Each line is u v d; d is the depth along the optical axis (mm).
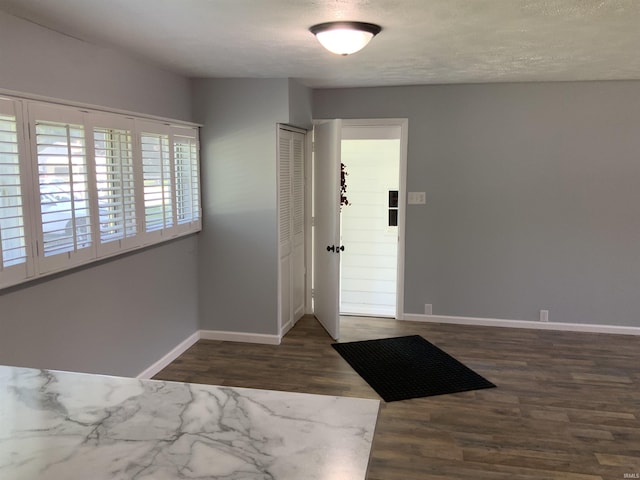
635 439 2832
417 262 4891
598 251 4566
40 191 2385
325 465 1037
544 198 4590
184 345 4172
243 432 1165
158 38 2732
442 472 2533
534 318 4746
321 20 2410
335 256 4352
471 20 2416
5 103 2160
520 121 4535
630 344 4336
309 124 4758
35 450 1095
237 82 4102
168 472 1017
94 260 2803
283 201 4402
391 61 3436
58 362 2652
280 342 4375
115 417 1235
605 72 3922
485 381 3588
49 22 2402
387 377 3660
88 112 2717
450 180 4723
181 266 4082
